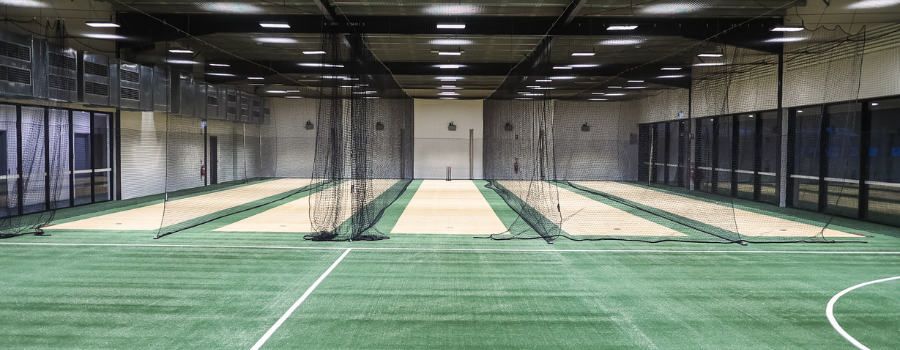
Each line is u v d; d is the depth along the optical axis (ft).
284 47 47.16
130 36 37.06
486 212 37.17
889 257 21.63
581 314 14.17
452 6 35.04
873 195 31.81
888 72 29.35
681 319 13.79
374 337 12.36
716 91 47.73
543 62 39.06
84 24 35.78
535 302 15.25
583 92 66.23
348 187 54.34
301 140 73.56
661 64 51.72
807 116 37.29
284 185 61.41
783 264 20.33
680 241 25.30
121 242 24.08
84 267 19.16
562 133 68.49
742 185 46.80
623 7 34.88
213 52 49.42
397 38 43.21
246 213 35.73
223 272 18.57
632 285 17.19
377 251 22.56
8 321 13.32
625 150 67.97
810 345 12.03
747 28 36.83
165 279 17.53
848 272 19.03
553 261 20.75
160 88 41.34
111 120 41.50
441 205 41.60
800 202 38.96
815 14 34.06
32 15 32.22
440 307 14.73
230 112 56.18
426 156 76.48
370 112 47.65
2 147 31.50
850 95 32.12
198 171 53.52
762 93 42.19
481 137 76.38
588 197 49.39
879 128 31.04
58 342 11.93
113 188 41.91
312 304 14.89
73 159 37.55
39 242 23.90
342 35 35.14
